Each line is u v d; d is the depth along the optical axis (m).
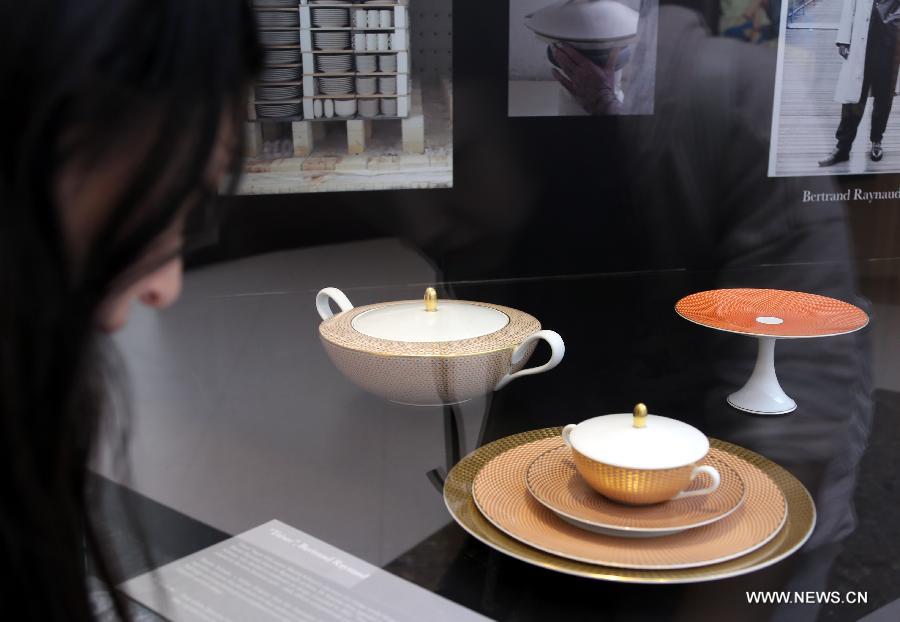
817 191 1.94
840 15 1.83
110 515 0.60
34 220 0.22
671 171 1.88
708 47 1.81
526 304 1.55
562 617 0.49
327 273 1.73
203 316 1.35
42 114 0.21
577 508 0.55
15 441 0.24
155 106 0.23
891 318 1.32
